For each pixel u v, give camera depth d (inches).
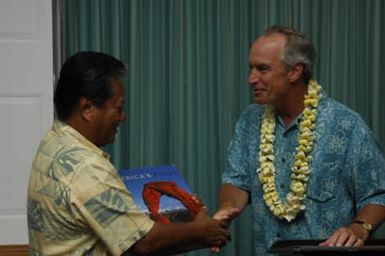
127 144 151.0
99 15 148.3
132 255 70.9
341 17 152.8
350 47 153.2
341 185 94.1
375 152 93.4
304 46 93.2
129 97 149.6
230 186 101.6
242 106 152.5
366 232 86.6
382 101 153.4
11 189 147.6
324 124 94.2
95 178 68.4
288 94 94.4
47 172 70.2
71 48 149.6
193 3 150.7
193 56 151.3
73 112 71.4
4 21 146.2
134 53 148.9
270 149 97.1
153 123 150.7
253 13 152.0
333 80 152.8
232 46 151.9
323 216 94.0
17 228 148.0
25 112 147.6
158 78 151.1
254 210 99.6
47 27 147.1
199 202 80.9
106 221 68.4
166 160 152.0
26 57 146.9
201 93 151.8
